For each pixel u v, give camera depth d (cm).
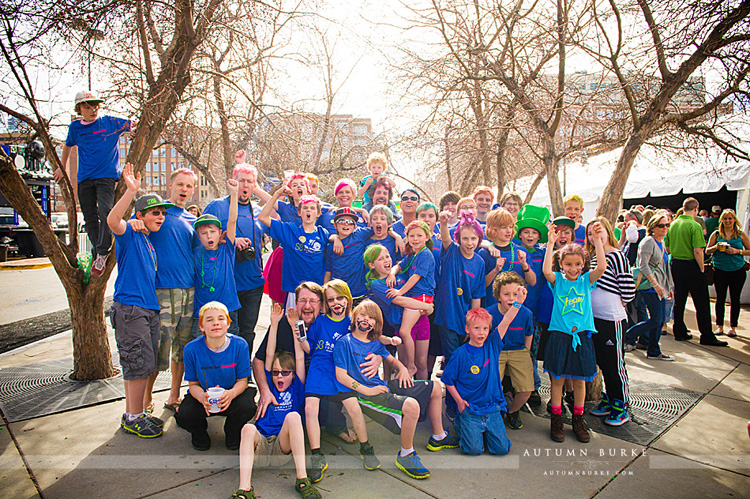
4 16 354
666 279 595
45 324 728
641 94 464
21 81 382
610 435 345
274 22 486
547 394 440
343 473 289
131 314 333
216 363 313
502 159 732
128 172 328
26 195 407
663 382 459
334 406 335
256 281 432
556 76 612
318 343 321
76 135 423
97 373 450
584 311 336
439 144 627
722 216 648
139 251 342
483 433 325
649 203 1301
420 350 387
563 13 455
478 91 564
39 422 357
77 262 446
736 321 644
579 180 1117
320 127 650
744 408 392
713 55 376
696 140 498
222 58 559
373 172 524
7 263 1734
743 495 262
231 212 382
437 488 271
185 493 262
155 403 401
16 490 263
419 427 365
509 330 353
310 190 484
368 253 372
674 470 292
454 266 384
